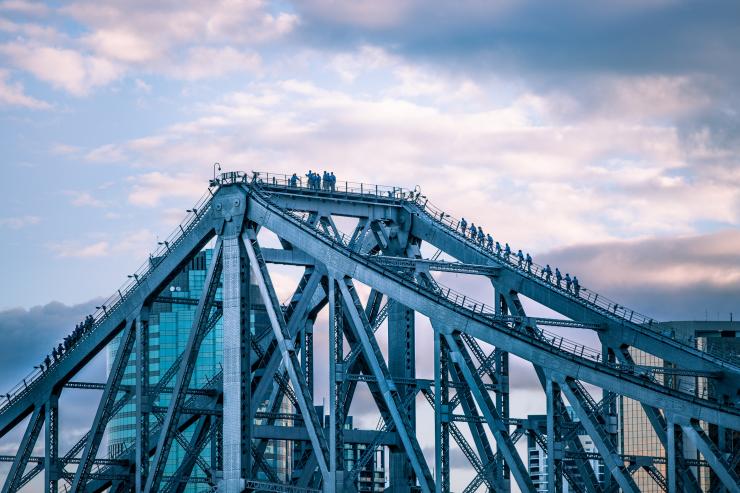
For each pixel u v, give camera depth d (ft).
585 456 546.67
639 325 606.14
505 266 632.79
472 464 557.74
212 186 617.21
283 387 643.04
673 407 502.79
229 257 602.44
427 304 544.62
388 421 627.87
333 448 563.89
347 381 584.81
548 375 514.27
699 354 592.60
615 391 502.79
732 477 494.59
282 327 581.53
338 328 571.69
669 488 505.66
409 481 623.77
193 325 617.21
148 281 646.74
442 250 654.94
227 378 596.29
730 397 579.48
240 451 588.91
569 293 621.72
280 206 607.78
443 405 548.72
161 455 620.08
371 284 558.97
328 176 646.74
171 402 618.44
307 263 635.66
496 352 608.19
